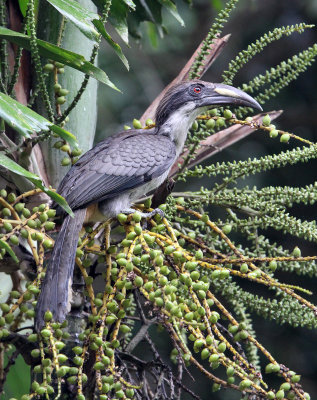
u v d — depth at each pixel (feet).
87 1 24.34
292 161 20.99
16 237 18.84
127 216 21.74
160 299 17.63
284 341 47.78
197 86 25.32
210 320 17.75
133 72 50.93
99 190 22.25
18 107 17.07
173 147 24.62
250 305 20.58
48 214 18.97
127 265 18.01
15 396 24.48
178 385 19.71
